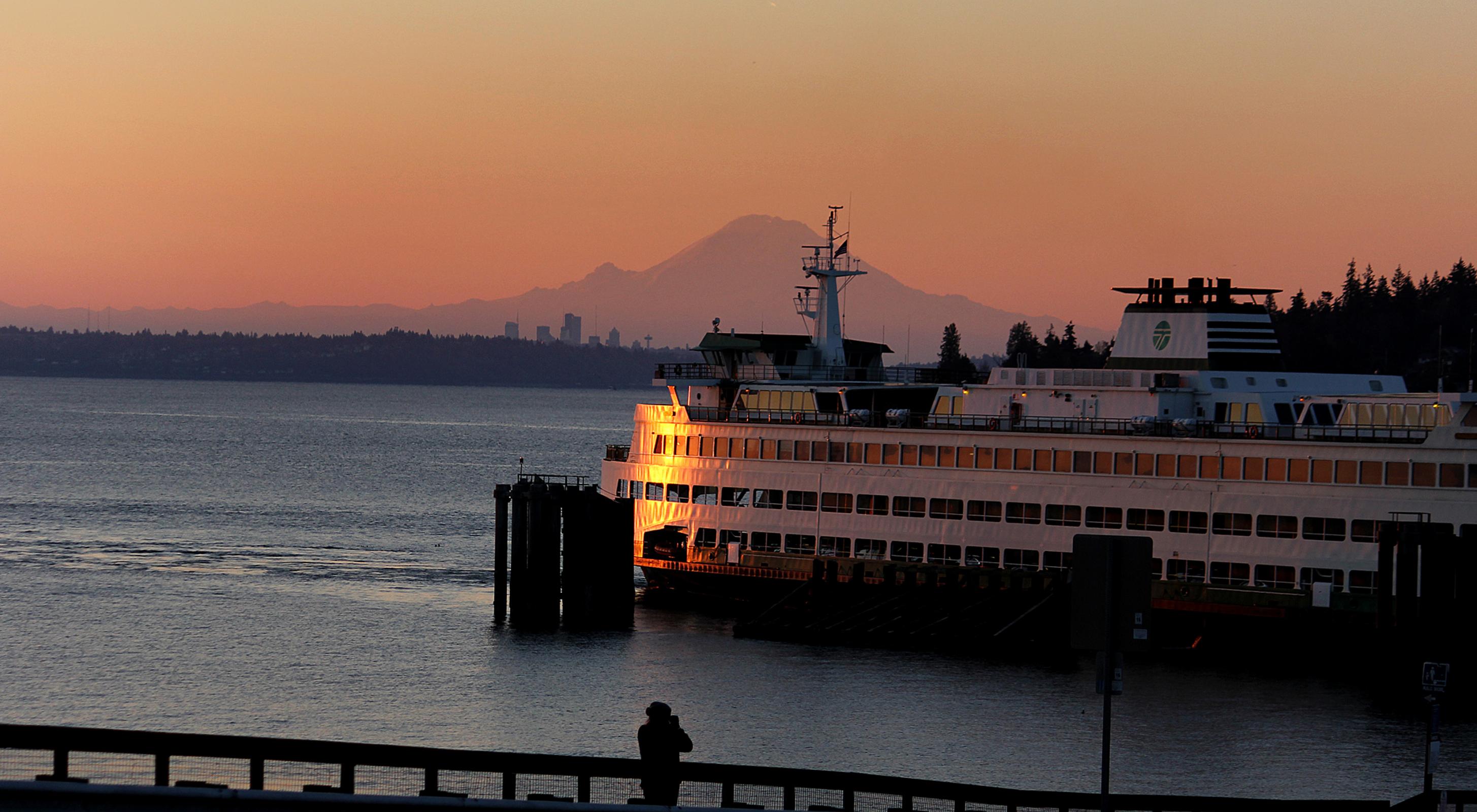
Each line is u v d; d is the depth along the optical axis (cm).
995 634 16388
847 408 19088
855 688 14662
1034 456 16962
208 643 16675
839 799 8550
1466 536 14000
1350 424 15775
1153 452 16200
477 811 5850
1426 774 9469
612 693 14500
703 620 18562
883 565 17675
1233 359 17512
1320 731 13188
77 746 6225
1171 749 12619
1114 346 18288
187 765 9138
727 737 12900
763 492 18988
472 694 14462
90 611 18538
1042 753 12500
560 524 18750
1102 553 5691
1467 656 14025
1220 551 15788
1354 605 15000
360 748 6431
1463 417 14600
